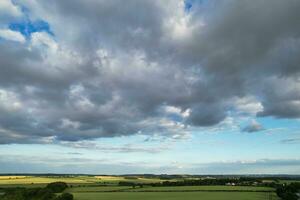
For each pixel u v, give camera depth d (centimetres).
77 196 13500
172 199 12175
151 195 13788
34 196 12925
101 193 14725
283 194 12581
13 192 13400
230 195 13638
